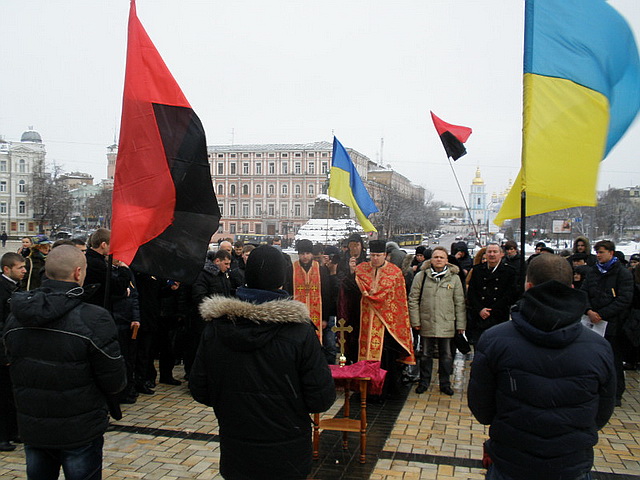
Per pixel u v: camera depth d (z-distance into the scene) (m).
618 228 58.59
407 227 71.69
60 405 3.22
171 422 6.08
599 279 6.92
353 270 7.68
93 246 6.23
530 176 4.79
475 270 7.70
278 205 77.62
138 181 4.82
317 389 2.93
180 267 4.88
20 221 78.62
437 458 5.09
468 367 9.17
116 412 3.66
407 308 6.97
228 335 2.83
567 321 2.60
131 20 4.88
